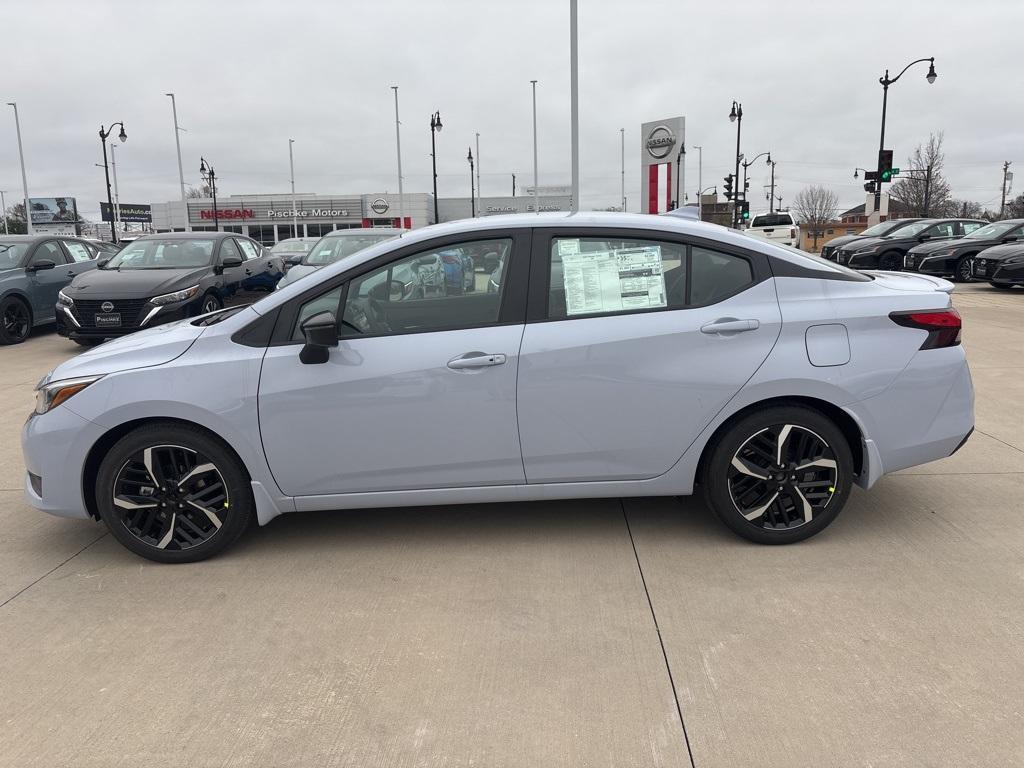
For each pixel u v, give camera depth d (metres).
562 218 3.59
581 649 2.83
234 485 3.55
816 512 3.61
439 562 3.59
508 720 2.45
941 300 3.61
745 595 3.20
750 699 2.52
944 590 3.20
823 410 3.60
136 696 2.61
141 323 9.44
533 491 3.62
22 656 2.87
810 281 3.56
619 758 2.26
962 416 3.63
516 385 3.46
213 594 3.32
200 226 67.62
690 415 3.50
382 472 3.54
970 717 2.40
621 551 3.65
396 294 3.53
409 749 2.32
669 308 3.51
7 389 7.64
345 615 3.12
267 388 3.44
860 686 2.57
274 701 2.57
